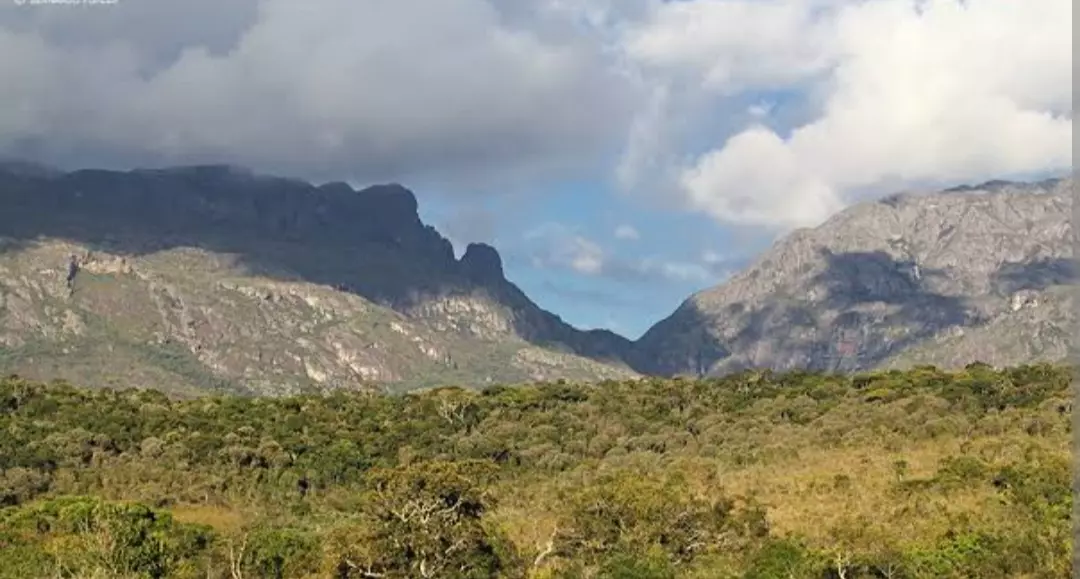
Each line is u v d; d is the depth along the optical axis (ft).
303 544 198.90
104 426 331.16
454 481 163.22
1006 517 175.11
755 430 314.76
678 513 187.73
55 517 217.56
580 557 184.03
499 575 169.99
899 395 328.29
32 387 379.35
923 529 175.52
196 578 188.44
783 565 161.79
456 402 388.37
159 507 263.08
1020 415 270.26
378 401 414.00
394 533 159.94
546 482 278.26
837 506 201.57
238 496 285.43
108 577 176.04
